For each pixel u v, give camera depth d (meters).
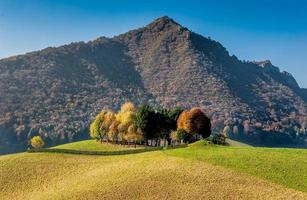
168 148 102.25
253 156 84.62
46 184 84.50
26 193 81.50
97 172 86.50
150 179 75.12
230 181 71.38
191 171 76.81
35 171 91.62
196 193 67.75
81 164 95.12
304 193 65.75
